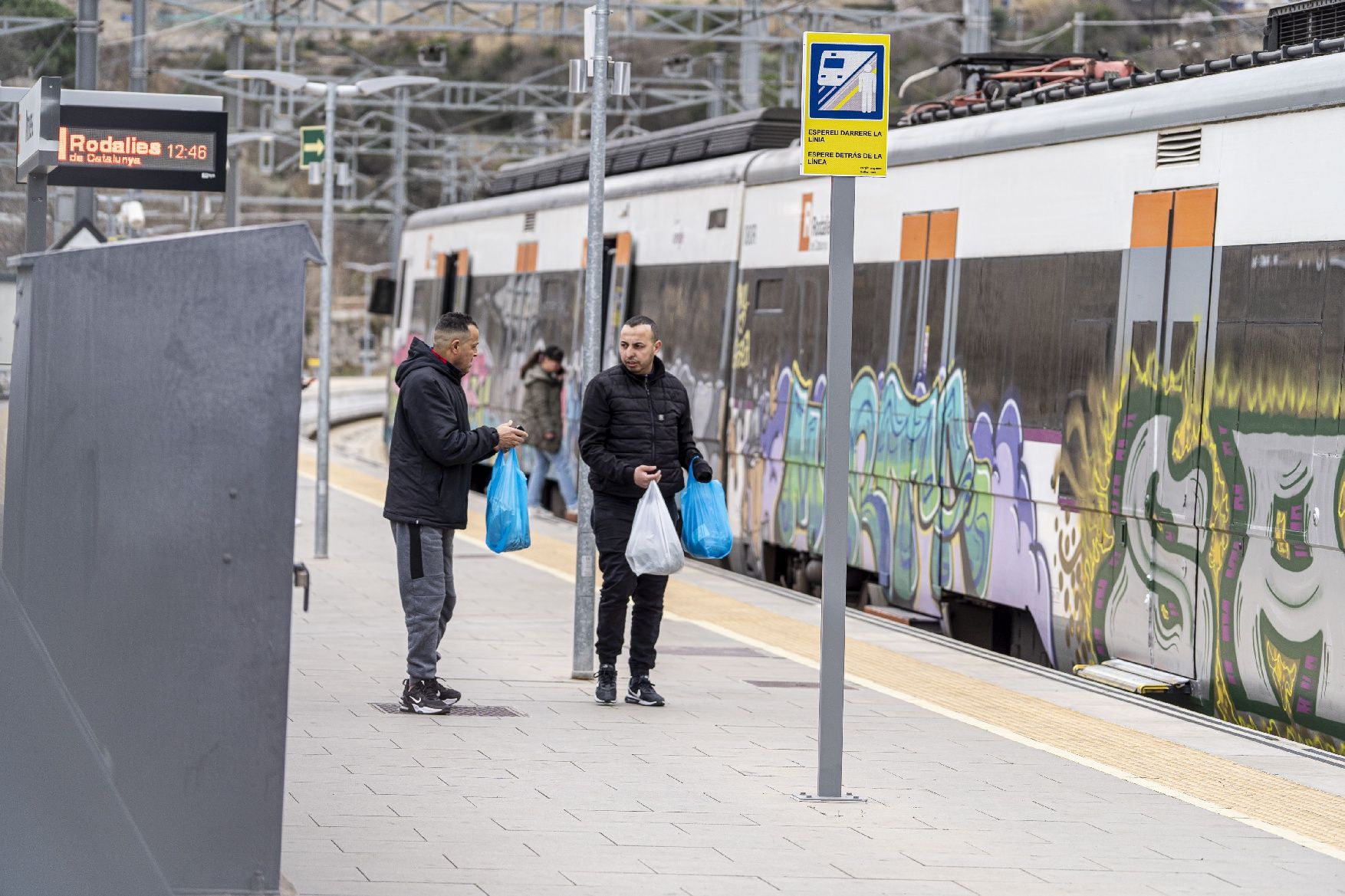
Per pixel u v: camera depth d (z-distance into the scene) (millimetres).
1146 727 14352
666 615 20609
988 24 38031
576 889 9312
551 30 48125
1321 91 14305
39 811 7699
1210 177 15625
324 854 9844
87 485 7793
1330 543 13758
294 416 7660
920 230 20578
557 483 33281
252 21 49812
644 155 30359
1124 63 18969
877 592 21484
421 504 14000
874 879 9711
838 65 11414
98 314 7707
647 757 12734
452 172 86500
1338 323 13898
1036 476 18016
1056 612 17641
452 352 14117
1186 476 15609
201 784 7719
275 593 7695
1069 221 17719
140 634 7707
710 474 14703
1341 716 13594
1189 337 15719
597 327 16125
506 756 12594
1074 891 9609
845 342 11570
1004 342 18781
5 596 7906
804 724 14156
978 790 11984
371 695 14883
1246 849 10602
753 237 25109
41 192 10508
